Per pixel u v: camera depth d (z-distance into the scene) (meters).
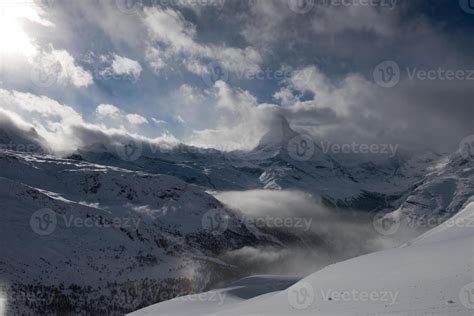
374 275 45.31
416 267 43.28
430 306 33.09
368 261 51.44
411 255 48.09
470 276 37.00
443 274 39.22
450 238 52.94
